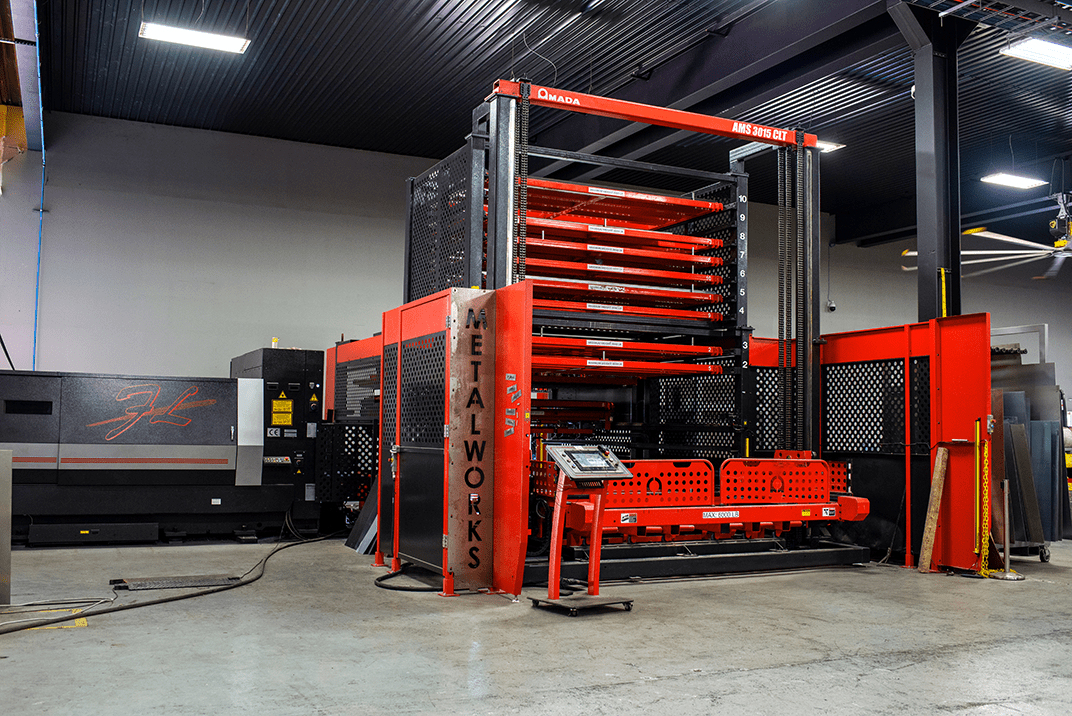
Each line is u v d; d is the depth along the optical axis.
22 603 4.50
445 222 5.97
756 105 9.37
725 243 6.66
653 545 5.81
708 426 6.70
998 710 2.87
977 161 12.57
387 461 5.96
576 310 6.06
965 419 6.02
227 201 10.91
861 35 7.99
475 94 9.94
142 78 9.37
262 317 10.94
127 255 10.33
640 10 8.07
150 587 4.98
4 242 9.79
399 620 4.17
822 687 3.10
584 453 4.78
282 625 4.03
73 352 9.98
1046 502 6.87
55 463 6.82
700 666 3.37
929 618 4.38
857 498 6.17
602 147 10.75
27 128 9.49
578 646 3.67
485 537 4.95
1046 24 6.74
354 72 9.34
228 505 7.30
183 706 2.79
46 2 7.73
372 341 8.02
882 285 15.55
